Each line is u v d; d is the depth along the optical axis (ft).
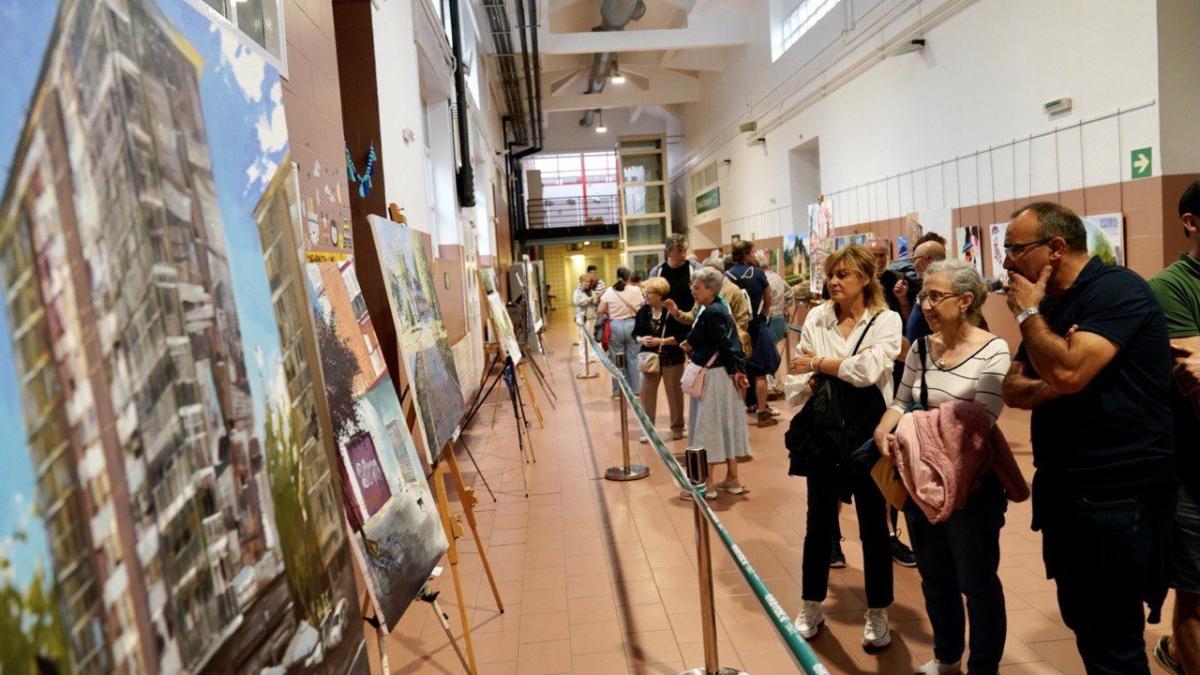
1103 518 5.97
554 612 10.62
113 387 2.39
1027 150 22.02
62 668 2.02
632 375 24.59
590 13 54.13
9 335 1.99
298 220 4.22
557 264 107.86
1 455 1.91
